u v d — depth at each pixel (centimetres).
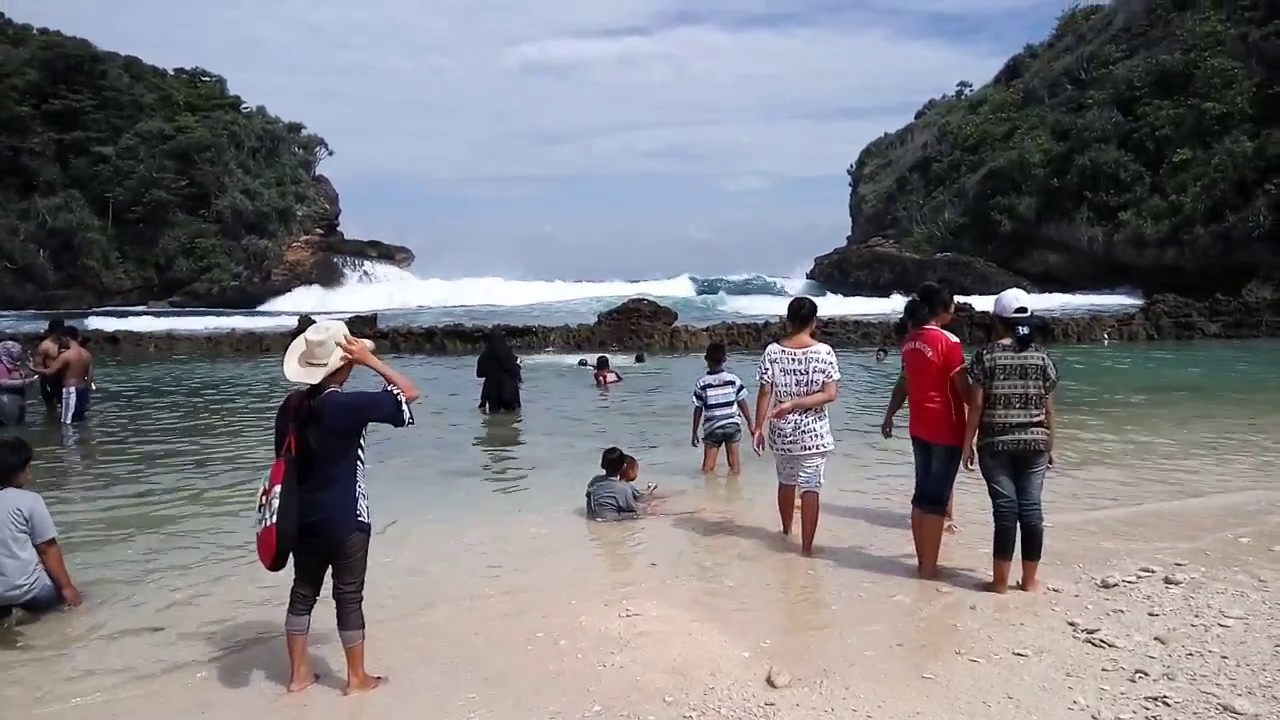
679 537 760
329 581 679
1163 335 2850
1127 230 4419
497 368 1477
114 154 5694
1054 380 602
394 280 5962
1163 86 4691
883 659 498
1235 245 4106
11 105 5525
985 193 5203
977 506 838
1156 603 563
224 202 5653
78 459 1146
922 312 650
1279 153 4034
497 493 932
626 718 440
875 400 1587
